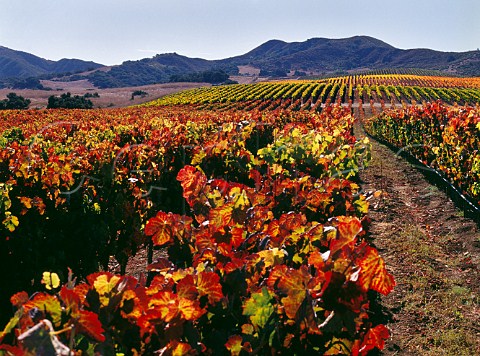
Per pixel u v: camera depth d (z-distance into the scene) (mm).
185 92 88625
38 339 1251
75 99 71312
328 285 1986
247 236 3082
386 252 7047
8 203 4496
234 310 2277
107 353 1651
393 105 54000
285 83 84625
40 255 4980
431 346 4602
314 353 2234
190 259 2904
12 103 73062
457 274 6348
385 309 5289
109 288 1784
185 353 1779
